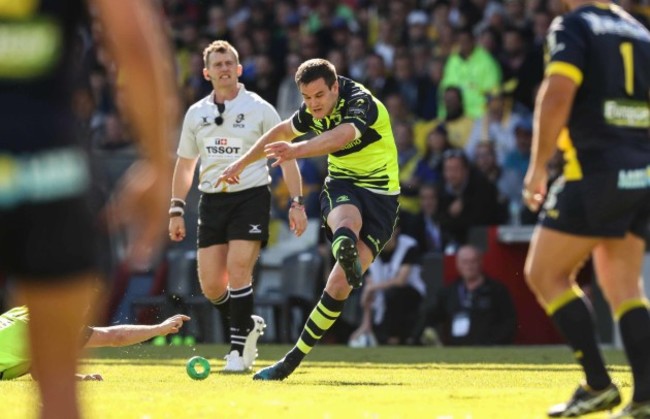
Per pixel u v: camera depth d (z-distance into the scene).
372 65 58.34
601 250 17.92
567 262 17.55
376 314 47.22
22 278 10.15
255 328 30.41
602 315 45.78
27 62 10.05
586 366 17.61
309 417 17.42
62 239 10.00
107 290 10.62
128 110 9.61
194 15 70.19
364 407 18.64
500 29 58.19
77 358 10.37
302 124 27.39
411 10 62.50
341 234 25.89
